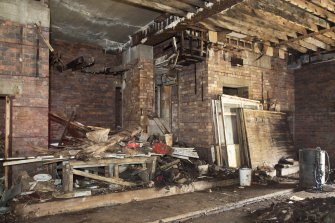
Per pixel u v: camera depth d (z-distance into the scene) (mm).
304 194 5645
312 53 8250
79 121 7836
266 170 6941
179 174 5875
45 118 5031
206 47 7012
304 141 8617
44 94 5027
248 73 7918
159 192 5359
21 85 4820
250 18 5906
